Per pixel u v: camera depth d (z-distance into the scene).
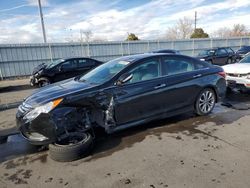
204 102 4.94
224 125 4.42
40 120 3.30
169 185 2.63
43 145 3.75
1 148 3.87
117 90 3.79
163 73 4.34
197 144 3.63
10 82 14.84
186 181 2.69
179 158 3.22
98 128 3.88
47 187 2.71
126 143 3.79
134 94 3.92
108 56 20.05
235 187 2.54
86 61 11.55
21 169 3.15
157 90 4.16
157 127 4.43
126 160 3.24
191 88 4.64
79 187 2.69
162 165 3.06
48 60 18.06
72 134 3.48
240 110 5.38
